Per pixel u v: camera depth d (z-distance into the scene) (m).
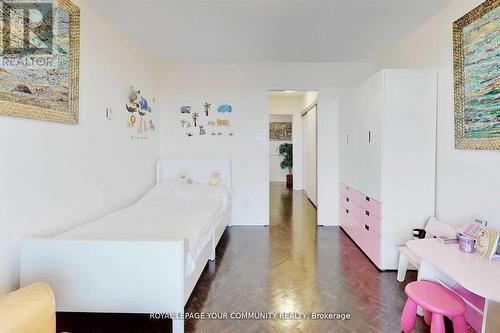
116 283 1.76
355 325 1.94
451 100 2.46
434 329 1.63
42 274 1.77
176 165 4.20
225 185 4.11
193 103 4.36
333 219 4.40
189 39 3.31
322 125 4.34
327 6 2.50
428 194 2.71
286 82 4.32
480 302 1.82
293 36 3.21
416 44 3.01
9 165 1.76
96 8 2.53
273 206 5.80
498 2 1.92
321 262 2.98
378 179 2.78
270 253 3.23
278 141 9.56
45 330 1.16
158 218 2.63
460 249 1.99
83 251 1.75
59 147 2.18
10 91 1.74
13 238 1.79
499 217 1.97
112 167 2.96
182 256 1.74
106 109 2.83
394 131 2.69
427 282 1.90
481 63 2.08
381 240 2.76
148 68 3.89
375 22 2.83
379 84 2.74
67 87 2.22
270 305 2.17
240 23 2.86
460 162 2.36
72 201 2.34
